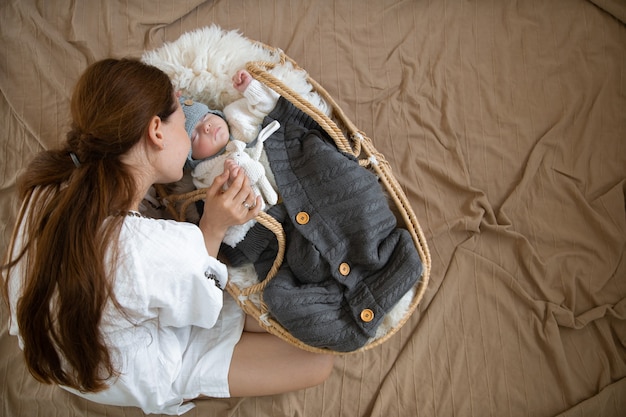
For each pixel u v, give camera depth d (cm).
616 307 136
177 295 94
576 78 150
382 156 134
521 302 139
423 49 153
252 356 122
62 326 86
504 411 131
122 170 88
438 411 132
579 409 127
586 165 145
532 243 143
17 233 97
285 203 117
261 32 154
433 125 148
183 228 94
